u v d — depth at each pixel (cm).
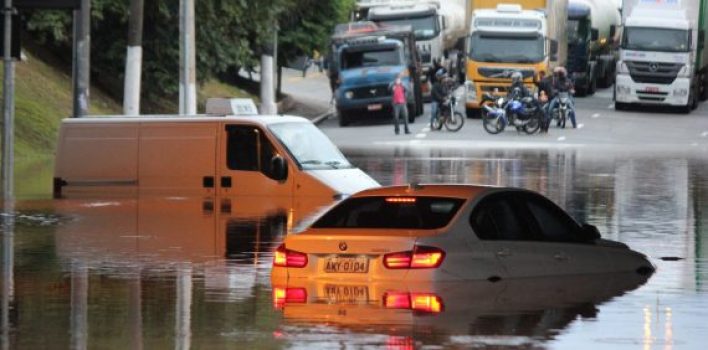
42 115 8825
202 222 4556
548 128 11538
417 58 13362
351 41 12462
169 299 2877
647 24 13138
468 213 2992
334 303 2762
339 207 3064
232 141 5375
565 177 6881
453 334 2430
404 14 15150
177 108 11488
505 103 11256
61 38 9888
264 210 4947
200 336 2430
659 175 7062
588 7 15388
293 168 5284
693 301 2861
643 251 3841
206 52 10931
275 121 5381
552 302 2794
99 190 5516
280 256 3025
